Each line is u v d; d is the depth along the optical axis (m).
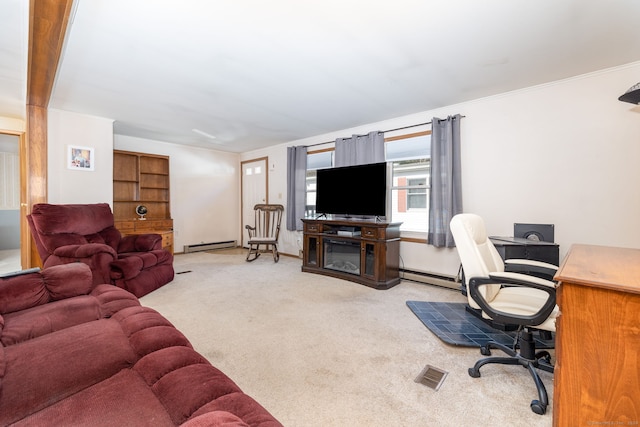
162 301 2.91
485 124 3.23
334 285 3.55
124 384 0.89
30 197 3.30
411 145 3.96
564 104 2.76
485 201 3.24
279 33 2.01
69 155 3.64
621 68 2.49
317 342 2.09
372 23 1.90
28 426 0.71
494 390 1.58
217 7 1.73
